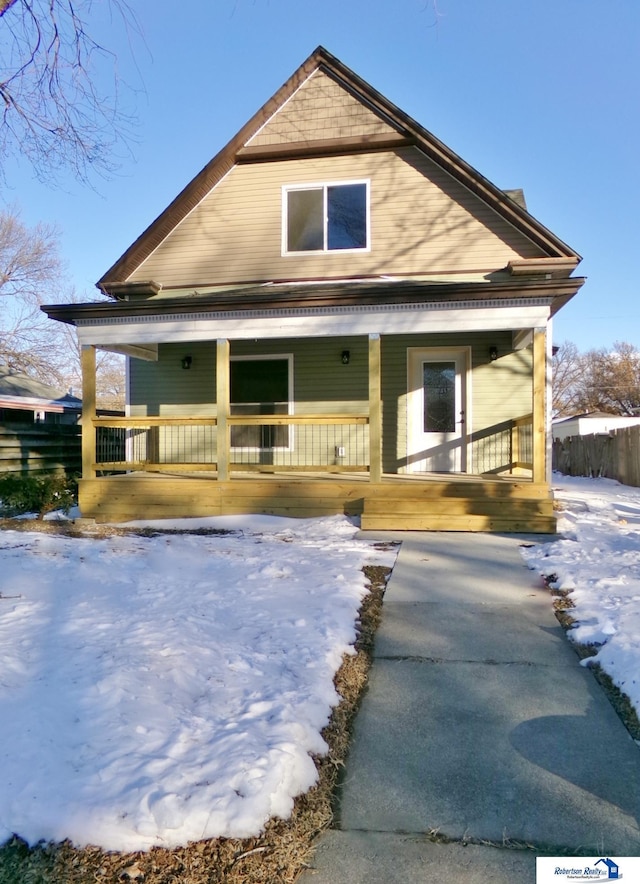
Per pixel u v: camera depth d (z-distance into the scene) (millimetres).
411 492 8836
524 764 3053
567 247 9891
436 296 8586
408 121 10234
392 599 5520
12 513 9914
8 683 3295
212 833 2381
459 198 10422
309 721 3211
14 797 2443
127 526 9148
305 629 4449
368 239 10609
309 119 10750
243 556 6836
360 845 2514
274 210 10938
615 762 3062
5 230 26984
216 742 2869
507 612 5188
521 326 8562
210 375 11656
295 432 11328
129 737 2848
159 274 11273
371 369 8961
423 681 3977
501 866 2398
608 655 4129
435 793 2842
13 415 20156
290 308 9016
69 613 4539
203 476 10289
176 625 4320
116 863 2256
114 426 9641
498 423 10711
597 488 15484
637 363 45438
